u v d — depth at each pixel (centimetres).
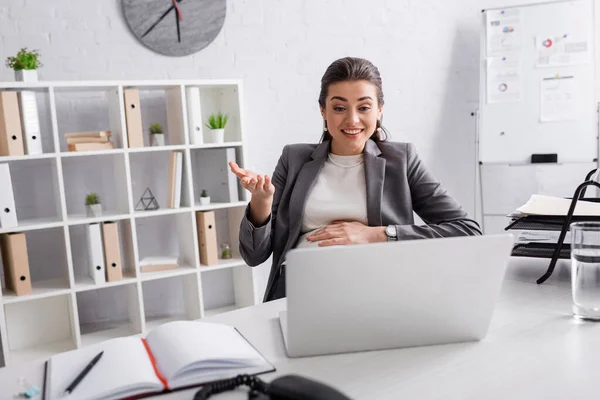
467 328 101
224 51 309
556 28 334
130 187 259
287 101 328
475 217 387
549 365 90
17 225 241
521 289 132
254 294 295
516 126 345
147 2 286
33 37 268
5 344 237
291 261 89
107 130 284
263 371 92
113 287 293
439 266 94
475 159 382
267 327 113
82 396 82
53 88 248
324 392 67
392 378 89
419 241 93
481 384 85
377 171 174
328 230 160
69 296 254
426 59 362
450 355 97
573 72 331
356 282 93
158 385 85
